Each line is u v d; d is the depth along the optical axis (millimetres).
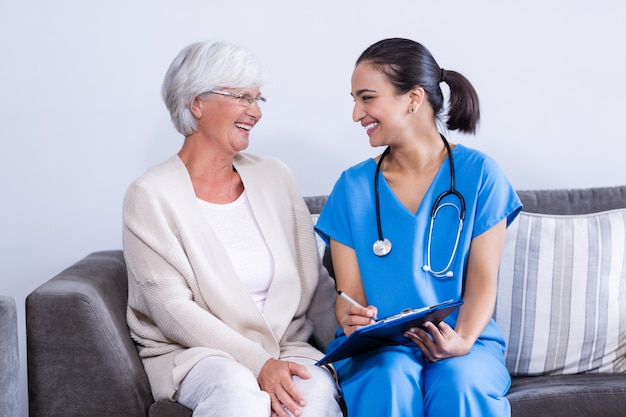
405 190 2104
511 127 2672
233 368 1812
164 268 2002
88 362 1902
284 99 2656
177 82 2074
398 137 2064
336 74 2652
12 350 1852
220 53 2059
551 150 2680
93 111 2629
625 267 2285
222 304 2012
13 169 2633
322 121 2666
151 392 1973
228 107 2059
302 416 1796
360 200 2115
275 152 2670
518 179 2688
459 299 2008
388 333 1785
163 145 2648
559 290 2258
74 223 2660
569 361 2229
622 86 2662
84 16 2609
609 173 2691
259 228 2117
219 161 2115
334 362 2049
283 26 2639
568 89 2662
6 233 2652
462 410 1787
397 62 2033
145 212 2018
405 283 2006
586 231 2312
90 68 2619
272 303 2078
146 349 2047
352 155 2676
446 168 2082
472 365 1863
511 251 2291
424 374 1894
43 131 2629
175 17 2625
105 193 2654
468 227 2016
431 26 2650
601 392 1933
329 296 2223
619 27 2646
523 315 2246
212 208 2094
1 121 2617
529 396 1930
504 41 2650
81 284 1984
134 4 2617
